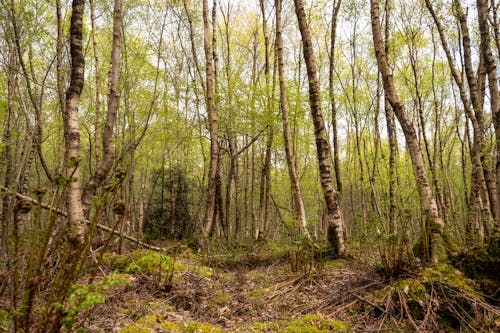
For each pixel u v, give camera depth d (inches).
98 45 446.6
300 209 327.0
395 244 191.2
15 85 259.4
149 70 462.6
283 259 297.9
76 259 90.8
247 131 471.2
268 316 168.7
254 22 695.1
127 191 467.2
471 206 337.4
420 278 166.9
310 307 175.3
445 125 735.7
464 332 141.8
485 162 298.4
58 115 415.5
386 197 201.2
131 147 361.4
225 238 465.7
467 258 177.8
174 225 565.3
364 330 146.0
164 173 637.9
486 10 242.1
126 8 390.3
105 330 131.4
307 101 432.1
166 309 164.9
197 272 237.9
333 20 480.7
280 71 365.1
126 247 343.6
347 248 308.8
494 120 227.1
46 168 231.9
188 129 490.0
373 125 711.7
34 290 87.7
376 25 236.8
